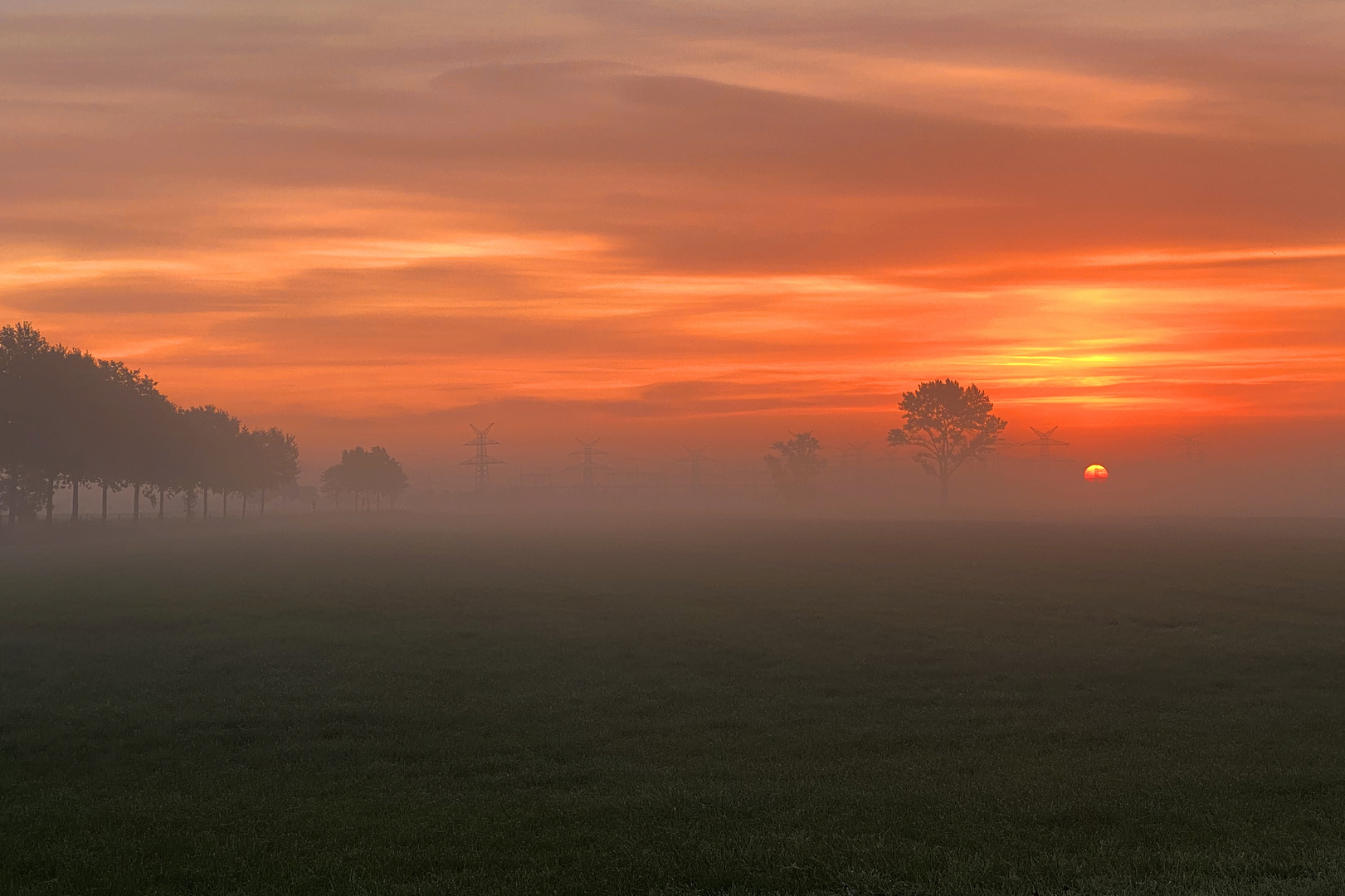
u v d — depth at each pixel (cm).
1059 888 1163
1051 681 2828
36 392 10588
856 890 1173
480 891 1199
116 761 2028
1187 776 1717
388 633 3825
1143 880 1173
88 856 1362
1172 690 2688
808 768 1872
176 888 1248
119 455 11738
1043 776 1756
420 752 2073
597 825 1480
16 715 2433
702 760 1967
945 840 1359
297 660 3225
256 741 2198
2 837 1466
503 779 1839
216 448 16550
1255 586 5328
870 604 4691
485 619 4256
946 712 2436
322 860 1334
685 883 1221
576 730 2259
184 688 2789
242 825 1523
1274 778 1675
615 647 3472
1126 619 4100
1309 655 3152
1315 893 1112
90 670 3052
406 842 1420
